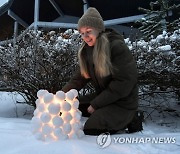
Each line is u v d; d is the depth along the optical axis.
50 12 11.98
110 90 1.85
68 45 3.55
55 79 3.54
